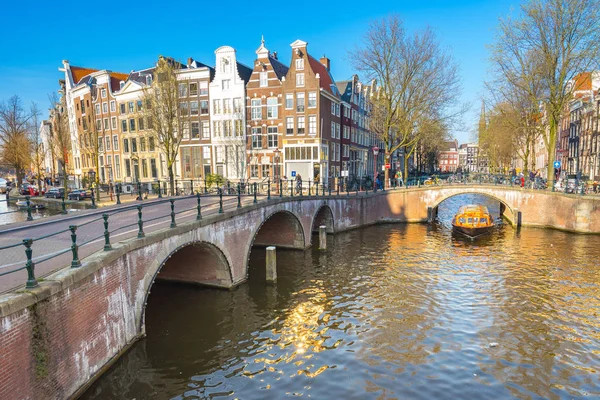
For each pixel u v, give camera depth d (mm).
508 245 23328
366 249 22969
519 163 73125
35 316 6660
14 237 11391
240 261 16406
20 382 6324
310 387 9523
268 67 37688
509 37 27500
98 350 8656
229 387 9461
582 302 14445
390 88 32062
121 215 15562
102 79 46312
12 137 39219
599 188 28172
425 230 28609
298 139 36875
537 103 28234
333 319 13305
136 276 10289
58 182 51250
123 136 44844
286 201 20500
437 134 36031
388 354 11078
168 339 11734
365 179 46281
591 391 9391
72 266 8000
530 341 11711
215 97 39250
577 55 25047
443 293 15555
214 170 40219
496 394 9281
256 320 13172
